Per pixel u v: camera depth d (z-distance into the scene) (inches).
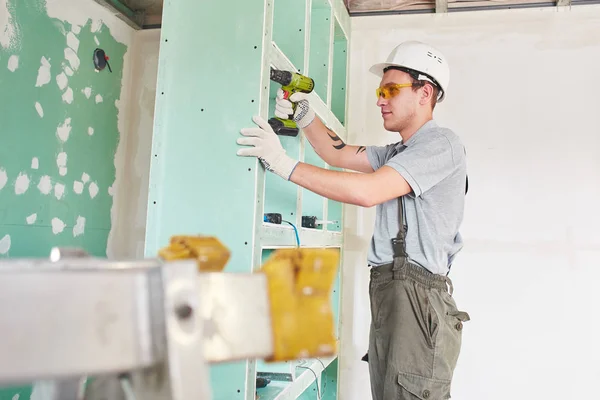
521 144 109.7
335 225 112.7
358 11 119.8
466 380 107.6
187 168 61.1
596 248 105.0
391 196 61.8
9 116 87.4
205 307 18.2
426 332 62.3
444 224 67.1
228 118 60.5
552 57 110.2
